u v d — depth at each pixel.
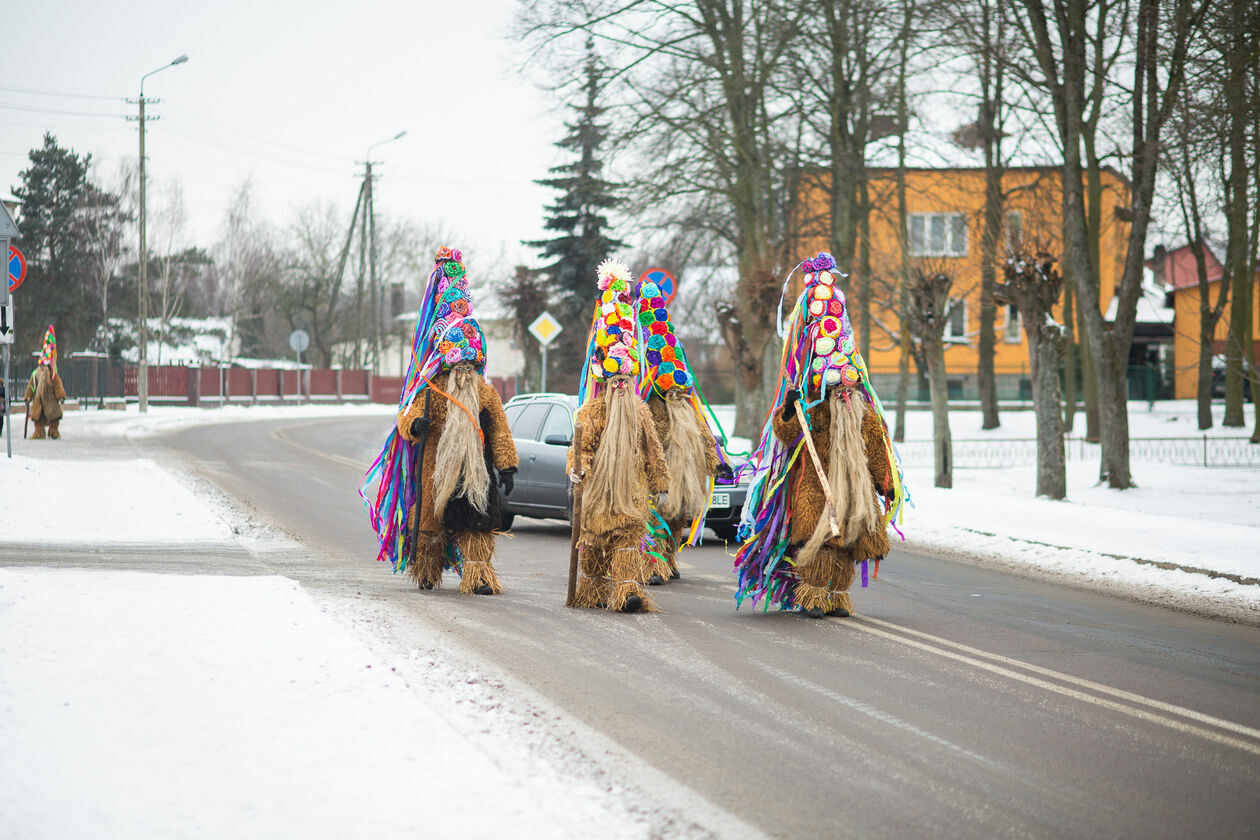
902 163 26.34
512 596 9.47
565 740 5.33
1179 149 17.95
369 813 4.07
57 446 24.81
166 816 3.96
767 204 28.47
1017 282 19.77
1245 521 16.59
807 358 8.77
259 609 7.53
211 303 82.50
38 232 65.19
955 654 7.52
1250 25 15.80
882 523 8.77
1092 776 5.02
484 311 78.88
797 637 7.98
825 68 25.08
